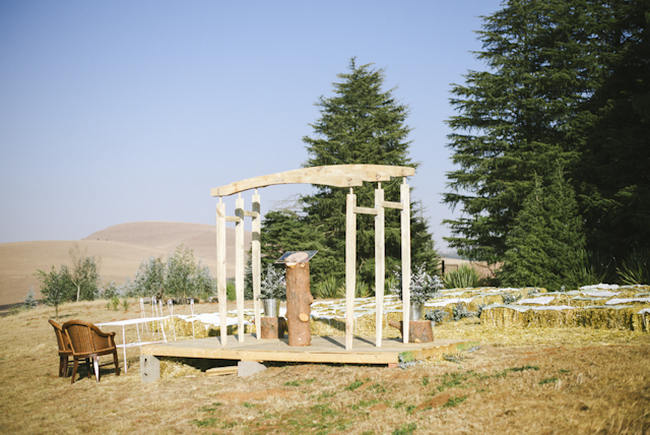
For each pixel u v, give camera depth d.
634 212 18.59
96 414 7.57
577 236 17.19
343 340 9.84
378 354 8.04
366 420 6.04
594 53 24.73
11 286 57.47
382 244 8.70
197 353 9.23
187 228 166.12
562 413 5.04
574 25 25.66
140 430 6.65
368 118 32.44
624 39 24.70
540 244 16.95
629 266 15.77
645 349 7.14
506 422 5.11
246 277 23.44
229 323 13.91
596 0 25.70
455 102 28.77
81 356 9.73
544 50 26.52
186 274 27.44
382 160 30.80
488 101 27.56
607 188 21.17
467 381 6.69
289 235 26.17
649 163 19.67
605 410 4.92
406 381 7.18
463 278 20.38
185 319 14.91
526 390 5.89
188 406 7.52
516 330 10.96
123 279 63.91
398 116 32.06
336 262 27.33
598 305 10.99
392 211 28.78
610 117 21.92
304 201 30.91
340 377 7.92
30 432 6.91
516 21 28.22
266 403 7.25
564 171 22.23
